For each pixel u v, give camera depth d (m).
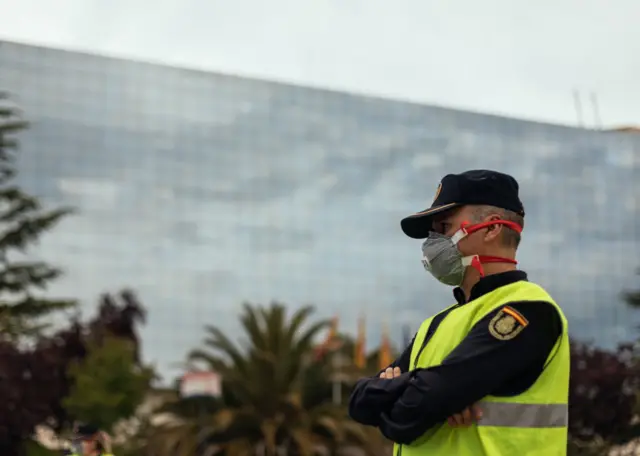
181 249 58.44
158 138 58.97
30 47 56.16
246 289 59.72
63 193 55.81
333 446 40.22
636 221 71.44
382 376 4.09
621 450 58.78
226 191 60.44
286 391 41.41
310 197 62.62
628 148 72.19
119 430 44.53
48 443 46.84
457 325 3.86
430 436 3.77
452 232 4.06
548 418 3.64
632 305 69.38
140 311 56.38
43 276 54.22
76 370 45.25
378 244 63.72
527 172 68.88
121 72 58.50
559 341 3.72
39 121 55.81
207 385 42.19
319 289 61.69
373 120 65.12
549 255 68.38
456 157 66.94
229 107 61.44
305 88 63.78
